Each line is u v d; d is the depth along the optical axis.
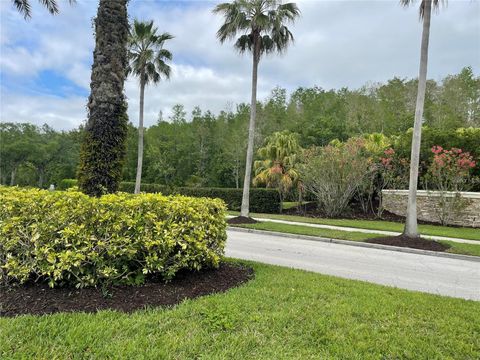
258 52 13.20
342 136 32.53
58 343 2.41
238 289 3.93
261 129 33.91
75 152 43.66
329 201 16.20
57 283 3.46
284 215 16.70
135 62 19.47
